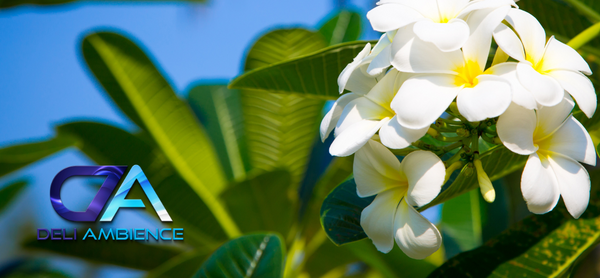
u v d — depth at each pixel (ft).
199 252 4.40
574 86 2.68
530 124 2.66
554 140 2.74
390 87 2.77
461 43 2.63
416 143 2.85
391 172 2.81
